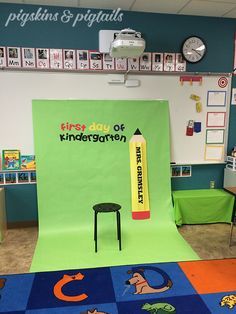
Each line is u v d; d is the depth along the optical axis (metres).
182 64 3.40
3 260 2.65
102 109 3.24
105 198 3.28
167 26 3.30
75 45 3.17
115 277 2.23
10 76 3.11
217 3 2.98
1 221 3.08
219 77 3.50
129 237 3.04
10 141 3.22
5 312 1.82
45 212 3.17
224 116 3.60
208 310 1.84
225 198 3.44
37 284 2.13
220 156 3.68
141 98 3.38
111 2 2.97
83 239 2.99
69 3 3.00
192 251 2.77
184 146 3.57
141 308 1.86
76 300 1.94
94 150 3.25
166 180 3.40
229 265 2.41
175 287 2.09
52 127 3.16
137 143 3.32
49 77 3.18
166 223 3.34
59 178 3.19
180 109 3.48
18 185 3.32
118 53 2.81
